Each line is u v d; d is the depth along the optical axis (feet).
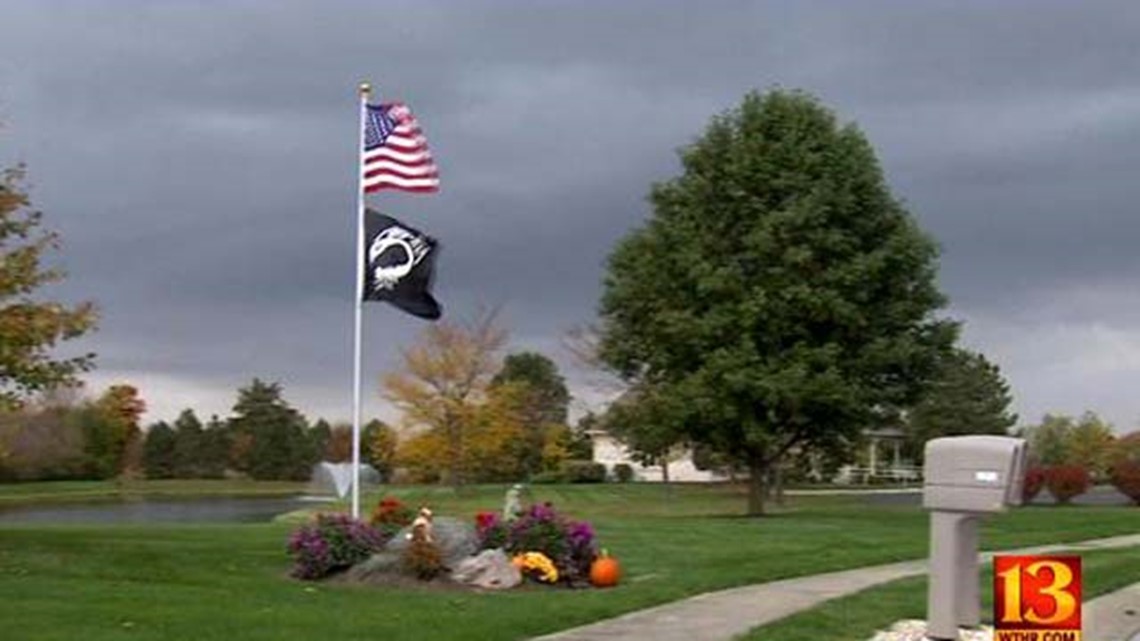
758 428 117.91
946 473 39.55
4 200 63.52
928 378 125.70
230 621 43.65
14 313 63.00
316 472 330.54
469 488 212.64
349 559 59.57
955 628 39.96
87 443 307.99
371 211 73.56
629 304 125.18
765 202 119.85
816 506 159.74
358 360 74.33
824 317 117.70
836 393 115.85
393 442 223.71
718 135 123.44
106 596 49.52
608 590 56.39
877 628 46.11
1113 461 223.51
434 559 57.62
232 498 263.29
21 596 48.85
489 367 210.59
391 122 74.28
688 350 120.88
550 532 59.31
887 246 119.85
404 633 41.98
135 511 192.34
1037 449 284.20
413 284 73.00
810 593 56.03
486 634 42.57
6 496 252.42
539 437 259.39
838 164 119.55
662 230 123.13
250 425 365.81
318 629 42.42
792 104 122.01
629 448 152.25
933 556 40.27
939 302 123.44
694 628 45.52
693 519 112.27
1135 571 67.26
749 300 116.57
